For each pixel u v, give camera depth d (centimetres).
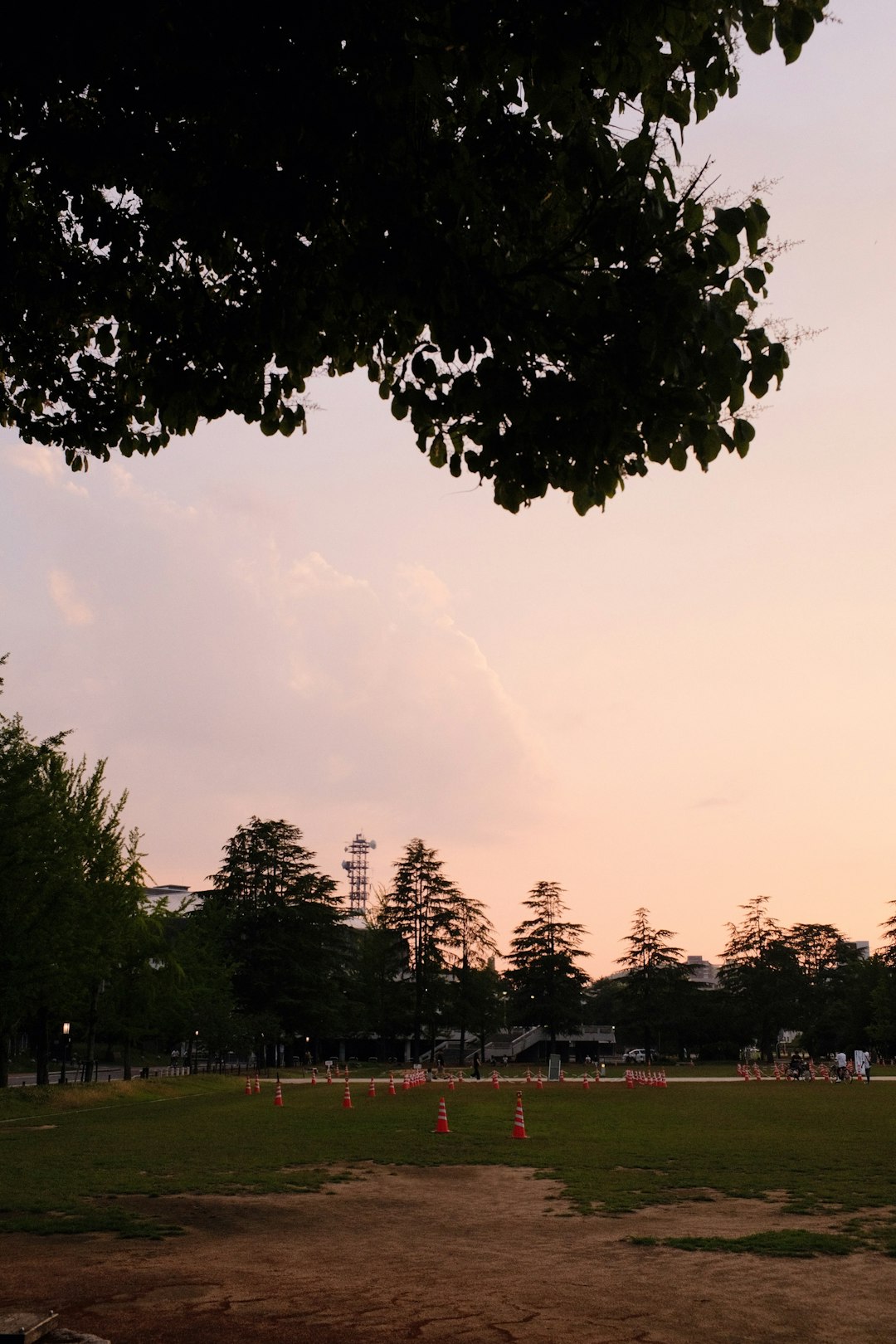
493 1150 2397
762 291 795
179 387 1014
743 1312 972
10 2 744
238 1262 1189
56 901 3716
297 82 777
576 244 816
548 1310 970
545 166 802
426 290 807
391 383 1034
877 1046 9706
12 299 1025
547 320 821
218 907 7581
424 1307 976
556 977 10331
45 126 852
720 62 768
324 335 988
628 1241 1327
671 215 766
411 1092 5247
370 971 9975
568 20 705
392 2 757
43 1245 1283
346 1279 1098
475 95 791
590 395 808
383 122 785
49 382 1138
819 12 739
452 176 803
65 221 1018
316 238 897
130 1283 1073
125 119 830
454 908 10162
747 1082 6462
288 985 8019
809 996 11325
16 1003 3638
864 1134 2780
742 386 765
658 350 754
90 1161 2188
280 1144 2538
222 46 768
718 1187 1803
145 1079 5278
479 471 916
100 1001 5244
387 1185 1852
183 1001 5588
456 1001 9938
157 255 928
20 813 3759
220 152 831
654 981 10638
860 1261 1202
